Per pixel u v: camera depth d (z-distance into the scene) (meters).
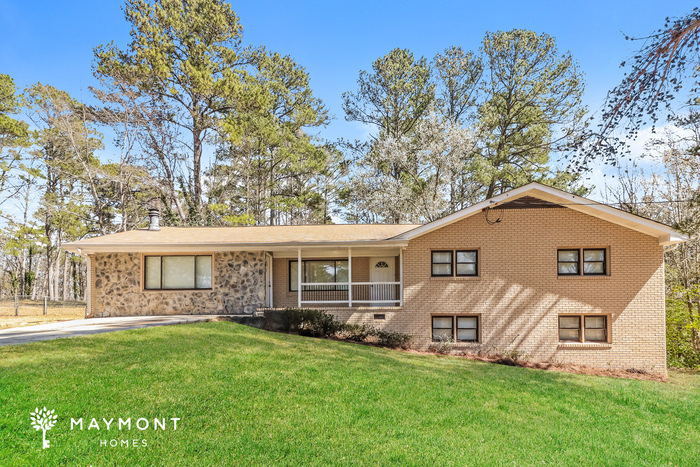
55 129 30.75
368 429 6.52
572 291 15.03
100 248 16.08
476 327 15.60
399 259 17.44
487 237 15.47
